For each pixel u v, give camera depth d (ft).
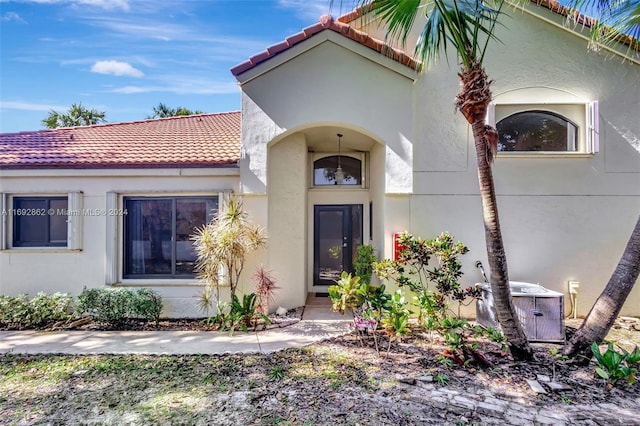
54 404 16.22
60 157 32.07
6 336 26.04
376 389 17.57
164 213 32.24
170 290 30.99
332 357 21.72
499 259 20.59
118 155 32.68
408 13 21.80
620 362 17.74
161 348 23.43
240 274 30.63
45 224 32.01
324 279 41.63
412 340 24.59
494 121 30.42
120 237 31.71
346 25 29.35
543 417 15.23
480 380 18.52
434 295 26.17
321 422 14.66
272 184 33.40
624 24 25.02
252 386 17.94
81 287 31.24
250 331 27.17
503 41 31.12
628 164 30.63
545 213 30.73
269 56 29.84
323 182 42.22
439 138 31.01
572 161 30.66
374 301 24.73
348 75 30.22
